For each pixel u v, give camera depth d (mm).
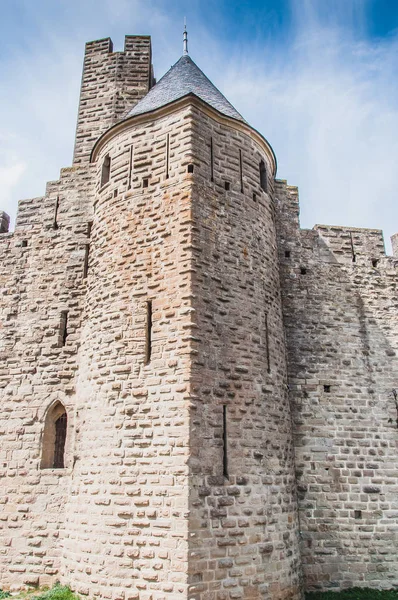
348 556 15273
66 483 14742
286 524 13062
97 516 12297
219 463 11969
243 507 12008
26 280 17594
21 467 15297
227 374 12867
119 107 21547
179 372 12211
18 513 14789
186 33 19375
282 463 13617
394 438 16891
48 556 14125
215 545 11258
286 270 18375
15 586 14039
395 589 15023
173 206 13875
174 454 11633
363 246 19375
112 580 11492
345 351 17750
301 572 13531
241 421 12742
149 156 14953
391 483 16266
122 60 22422
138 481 11914
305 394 16906
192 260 13078
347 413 16906
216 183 14516
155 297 13328
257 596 11539
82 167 18375
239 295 13914
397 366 17938
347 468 16203
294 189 19516
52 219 18094
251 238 14883
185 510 11078
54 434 15789
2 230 19484
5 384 16469
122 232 14602
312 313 18016
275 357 14570
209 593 10852
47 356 16391
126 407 12695
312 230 19203
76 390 15281
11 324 17156
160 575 10969
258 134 16125
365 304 18578
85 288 16812
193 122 14531
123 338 13414
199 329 12609
